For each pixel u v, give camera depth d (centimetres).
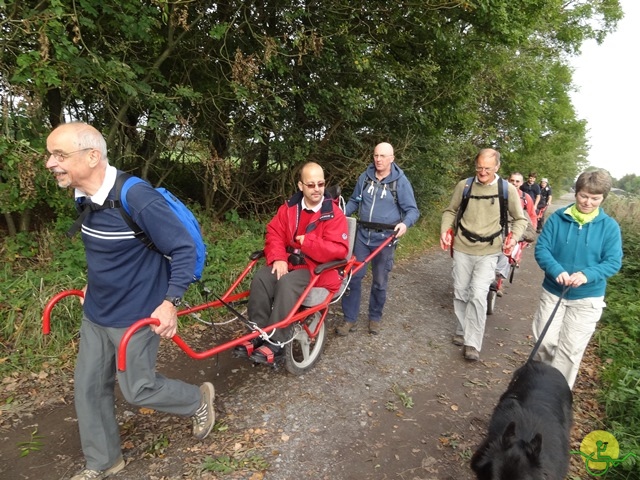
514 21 838
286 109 680
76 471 258
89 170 208
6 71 402
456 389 377
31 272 429
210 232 650
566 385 259
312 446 288
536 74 1509
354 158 848
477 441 308
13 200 422
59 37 377
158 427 299
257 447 283
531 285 793
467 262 429
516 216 414
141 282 229
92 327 238
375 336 471
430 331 501
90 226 219
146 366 237
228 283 517
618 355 460
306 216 366
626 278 734
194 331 446
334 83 705
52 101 519
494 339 502
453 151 1138
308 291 325
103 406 245
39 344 371
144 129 578
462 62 880
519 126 1634
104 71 424
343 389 360
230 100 615
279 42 579
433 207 1195
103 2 419
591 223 306
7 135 392
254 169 787
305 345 379
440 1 677
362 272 452
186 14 465
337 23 650
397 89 780
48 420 303
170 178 765
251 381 364
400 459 284
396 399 353
